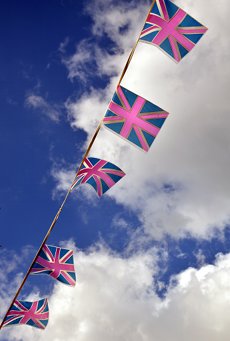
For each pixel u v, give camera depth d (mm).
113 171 2188
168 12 2037
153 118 2041
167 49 2027
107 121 2064
